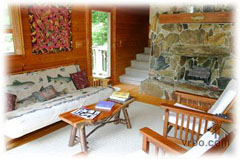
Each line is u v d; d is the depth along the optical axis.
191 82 4.13
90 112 2.35
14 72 3.00
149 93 4.47
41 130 2.80
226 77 3.71
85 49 4.27
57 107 2.60
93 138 2.59
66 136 2.64
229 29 3.52
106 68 5.33
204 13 3.59
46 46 3.39
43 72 3.21
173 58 4.24
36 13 3.15
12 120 2.19
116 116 2.97
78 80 3.56
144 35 6.18
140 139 2.58
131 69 5.51
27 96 2.83
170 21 4.01
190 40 3.93
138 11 5.67
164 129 2.38
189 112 2.12
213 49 3.70
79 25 4.01
